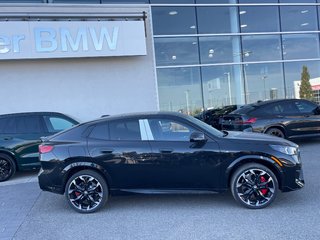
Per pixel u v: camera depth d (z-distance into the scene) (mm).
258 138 5988
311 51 16562
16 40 11891
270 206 5777
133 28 12781
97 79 13094
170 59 14789
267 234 4633
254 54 15766
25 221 5684
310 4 16453
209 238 4613
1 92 12352
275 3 16016
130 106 13375
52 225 5441
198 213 5625
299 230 4707
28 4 12391
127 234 4914
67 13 12422
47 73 12688
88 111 13039
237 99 15492
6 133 9125
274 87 16031
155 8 14680
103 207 6176
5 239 4941
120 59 13281
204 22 15172
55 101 12766
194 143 5867
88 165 5930
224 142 5840
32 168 9266
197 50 15078
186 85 14914
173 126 6031
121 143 5980
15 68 12445
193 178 5852
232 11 15516
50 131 9414
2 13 11898
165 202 6301
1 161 9031
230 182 5855
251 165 5738
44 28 12086
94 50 12469
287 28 16234
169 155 5848
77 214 5926
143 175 5906
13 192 7641
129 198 6652
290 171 5734
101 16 12609
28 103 12562
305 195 6258
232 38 15500
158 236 4781
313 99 16500
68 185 5965
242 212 5562
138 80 13422
